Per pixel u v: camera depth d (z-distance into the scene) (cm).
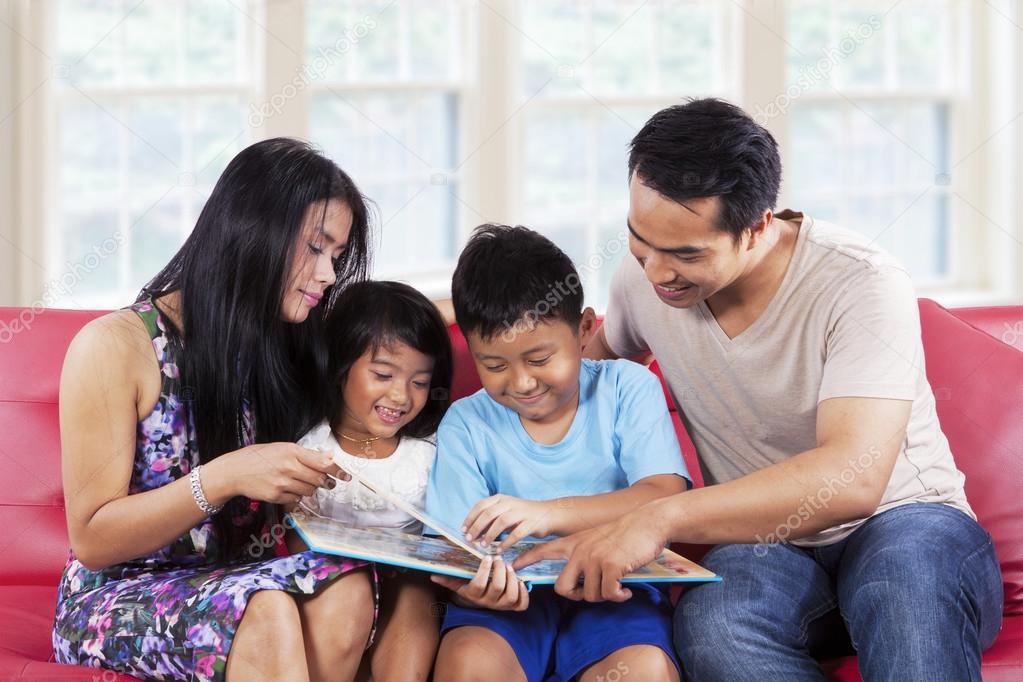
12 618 155
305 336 157
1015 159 376
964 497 153
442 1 333
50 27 285
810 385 146
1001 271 385
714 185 131
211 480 132
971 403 172
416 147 336
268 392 151
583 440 155
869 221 384
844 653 148
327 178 147
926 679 120
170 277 149
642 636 137
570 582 133
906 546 132
